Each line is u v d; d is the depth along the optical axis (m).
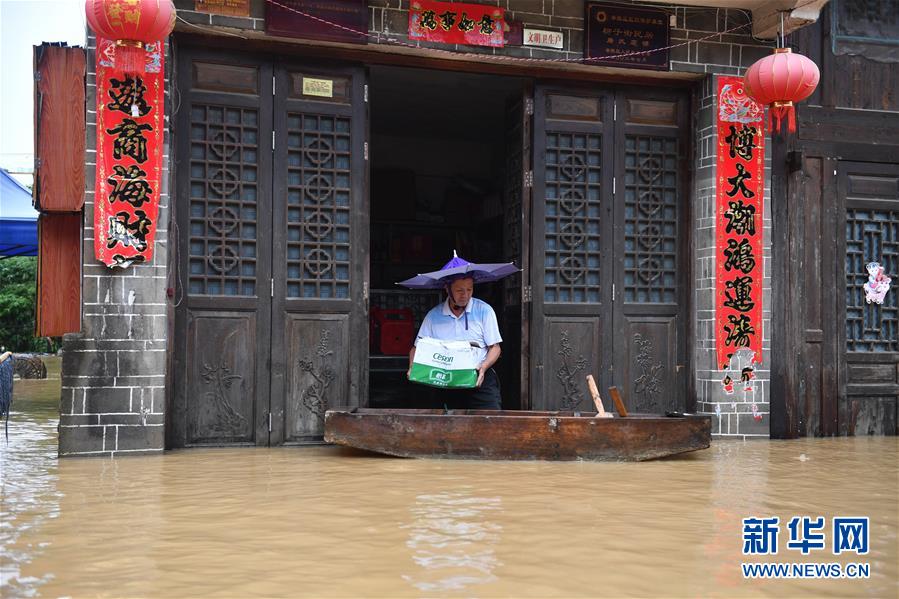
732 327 6.98
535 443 5.30
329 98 6.42
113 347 5.65
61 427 5.54
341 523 3.49
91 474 4.81
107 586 2.62
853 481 4.76
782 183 7.21
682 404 7.16
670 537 3.33
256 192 6.24
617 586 2.67
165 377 5.79
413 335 10.19
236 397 6.12
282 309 6.26
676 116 7.26
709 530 3.46
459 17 6.48
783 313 7.18
